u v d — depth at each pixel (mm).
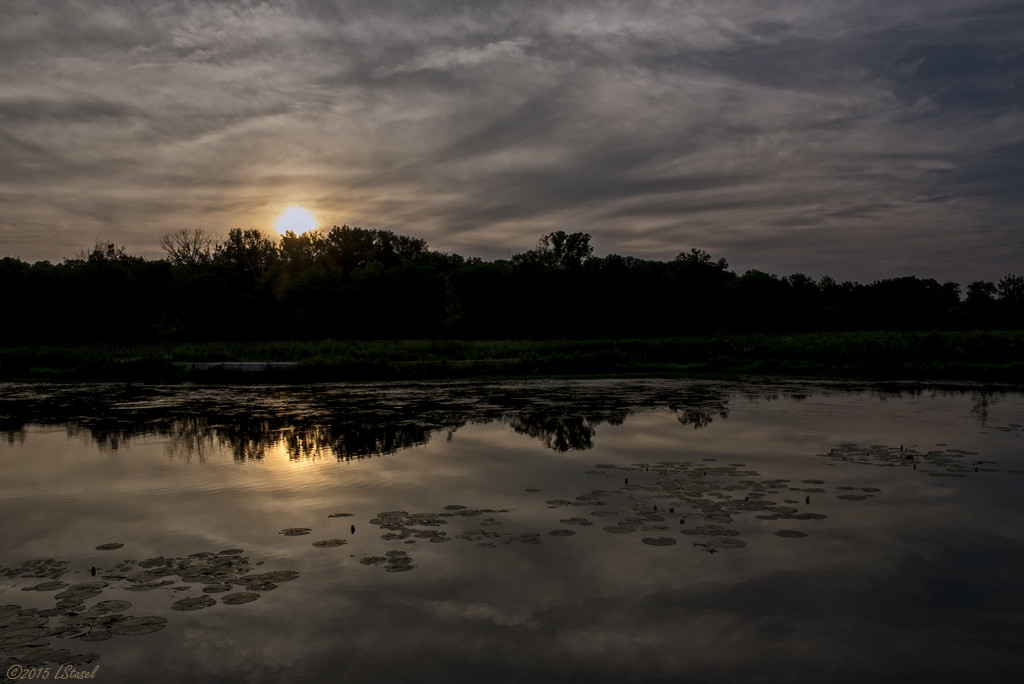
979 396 24094
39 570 7824
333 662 5914
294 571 7750
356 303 66250
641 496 10680
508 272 78438
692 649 6133
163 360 32562
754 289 77562
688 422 17953
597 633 6410
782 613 6789
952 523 9344
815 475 11992
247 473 12414
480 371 34156
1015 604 6977
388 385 29344
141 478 12094
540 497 10672
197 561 8078
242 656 5984
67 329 55500
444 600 7051
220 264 70750
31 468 12930
